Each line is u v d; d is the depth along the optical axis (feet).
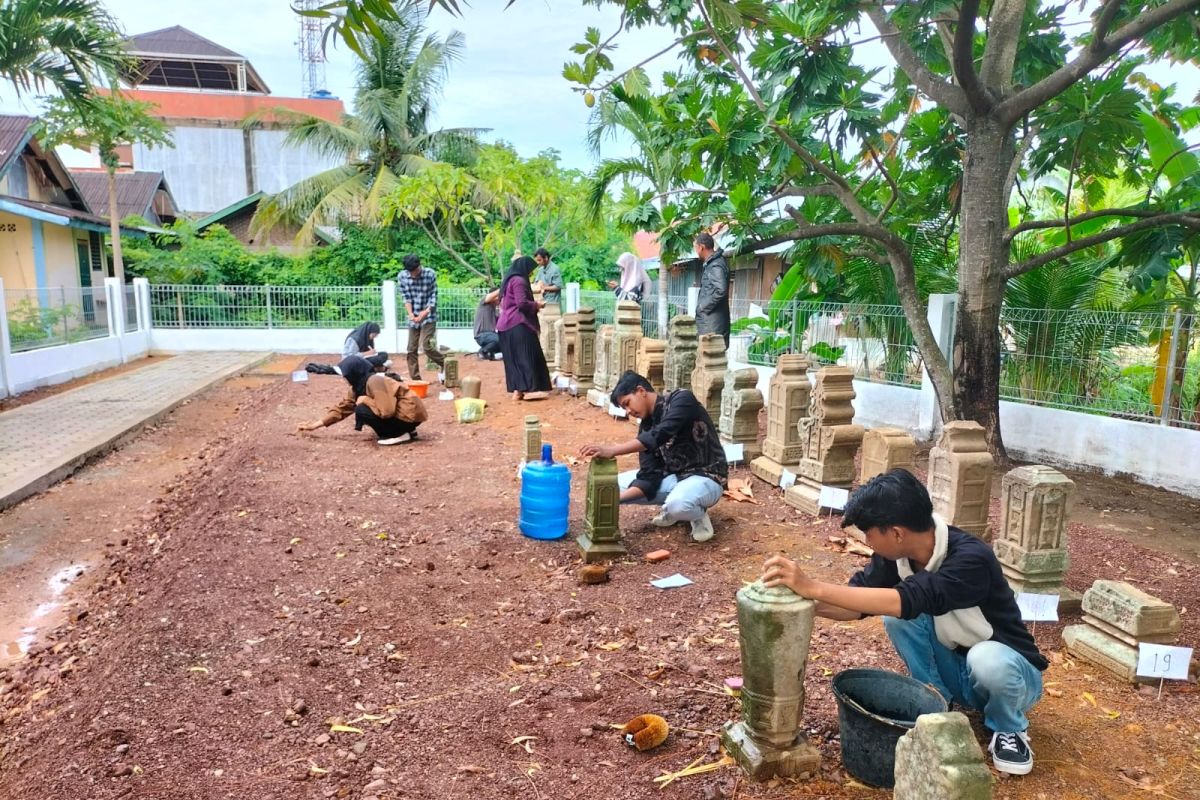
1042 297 26.66
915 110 28.53
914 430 26.99
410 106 73.56
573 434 26.48
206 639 12.16
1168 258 19.62
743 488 19.48
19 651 13.84
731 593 13.67
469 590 14.06
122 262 63.41
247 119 73.51
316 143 72.13
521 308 32.99
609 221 64.28
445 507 18.98
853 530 16.66
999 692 8.47
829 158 27.20
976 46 26.00
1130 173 24.58
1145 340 22.24
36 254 55.31
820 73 18.61
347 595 13.88
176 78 119.34
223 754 9.16
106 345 50.01
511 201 64.23
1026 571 12.82
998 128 20.76
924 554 8.48
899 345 28.30
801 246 27.76
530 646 11.90
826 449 17.92
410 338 38.01
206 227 76.28
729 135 21.71
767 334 34.76
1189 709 10.23
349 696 10.52
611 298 49.65
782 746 8.60
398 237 75.46
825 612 8.96
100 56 34.27
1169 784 8.65
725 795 8.30
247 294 60.03
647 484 16.57
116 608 14.61
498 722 9.80
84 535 19.80
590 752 9.16
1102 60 18.56
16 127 52.60
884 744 8.05
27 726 10.77
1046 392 24.43
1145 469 21.54
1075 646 11.76
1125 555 15.90
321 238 78.07
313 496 19.95
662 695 10.37
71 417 32.81
